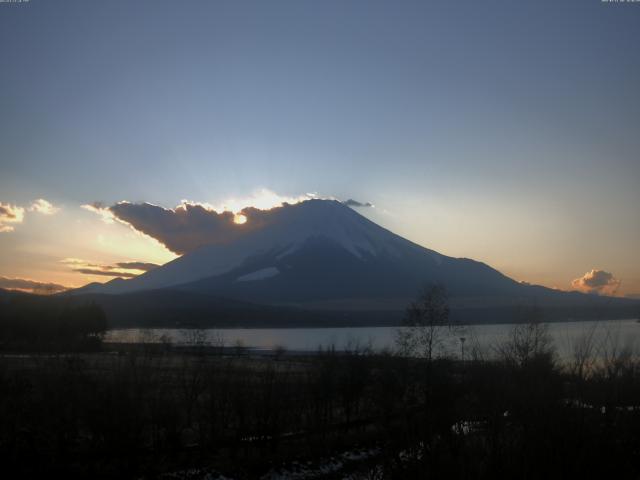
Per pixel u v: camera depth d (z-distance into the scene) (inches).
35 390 1696.6
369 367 2142.0
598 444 834.2
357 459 1544.0
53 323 4315.9
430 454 864.9
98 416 1416.1
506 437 866.1
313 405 1982.0
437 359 1895.9
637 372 965.8
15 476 1300.4
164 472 1398.9
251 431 1697.8
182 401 1867.6
